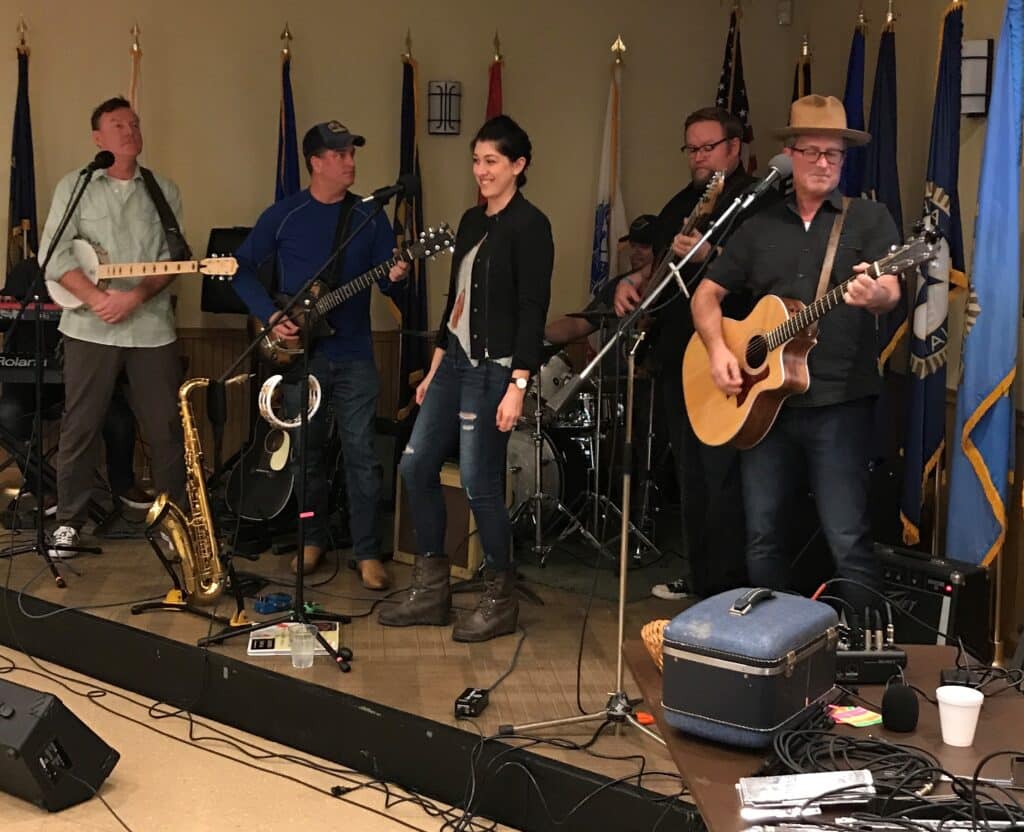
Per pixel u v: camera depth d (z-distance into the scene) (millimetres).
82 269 4492
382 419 5398
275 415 4234
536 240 3479
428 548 3848
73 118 5719
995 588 3516
